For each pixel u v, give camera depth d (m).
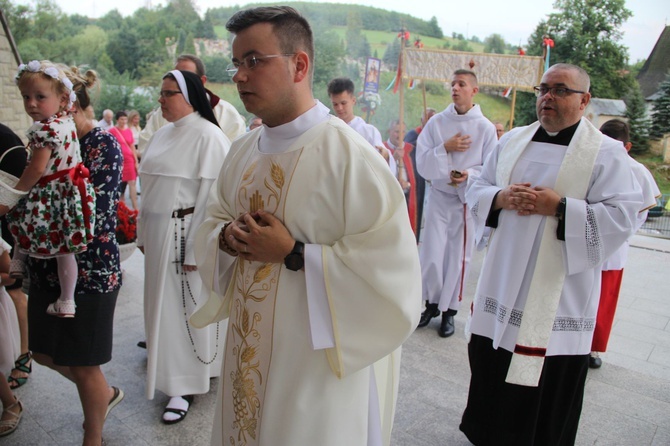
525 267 2.31
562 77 2.26
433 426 2.87
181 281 2.85
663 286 5.88
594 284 2.33
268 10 1.47
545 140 2.41
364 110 6.98
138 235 3.01
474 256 6.92
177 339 2.87
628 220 2.18
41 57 30.02
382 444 1.79
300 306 1.54
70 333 2.31
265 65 1.46
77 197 2.15
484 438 2.54
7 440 2.64
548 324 2.28
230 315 1.73
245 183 1.65
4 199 2.11
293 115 1.56
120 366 3.43
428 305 4.28
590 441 2.79
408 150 5.50
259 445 1.57
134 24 31.69
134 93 23.11
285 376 1.54
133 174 9.50
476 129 4.17
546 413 2.45
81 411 2.91
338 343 1.50
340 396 1.55
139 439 2.67
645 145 18.94
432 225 4.17
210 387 3.18
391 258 1.49
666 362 3.90
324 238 1.55
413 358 3.70
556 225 2.26
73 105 2.26
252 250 1.52
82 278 2.29
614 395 3.30
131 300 4.60
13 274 2.35
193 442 2.67
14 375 3.14
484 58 5.27
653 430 2.91
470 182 3.44
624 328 4.59
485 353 2.53
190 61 3.67
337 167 1.51
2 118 9.45
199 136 2.86
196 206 2.83
